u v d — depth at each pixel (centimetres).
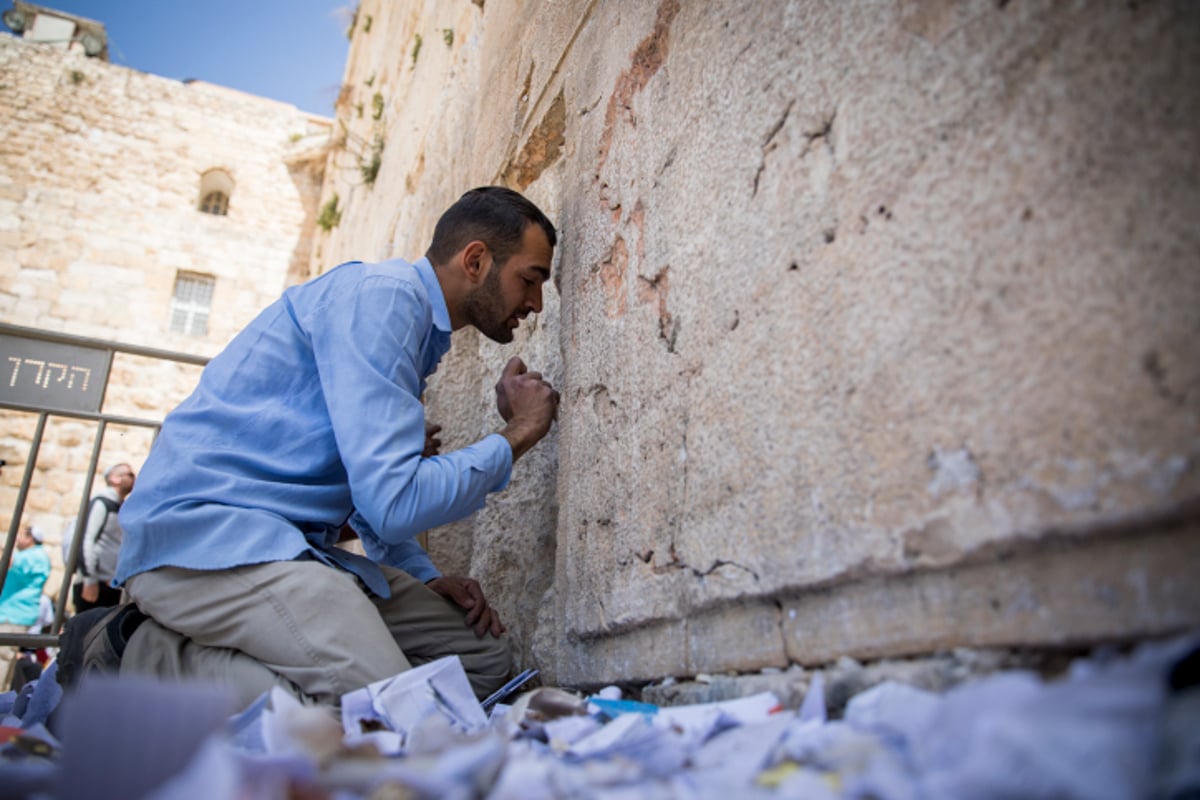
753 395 104
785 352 98
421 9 494
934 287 78
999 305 71
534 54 234
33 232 1012
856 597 85
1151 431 59
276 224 1142
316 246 1009
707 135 124
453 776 66
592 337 160
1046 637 66
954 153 78
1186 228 58
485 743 74
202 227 1101
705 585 109
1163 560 59
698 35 132
